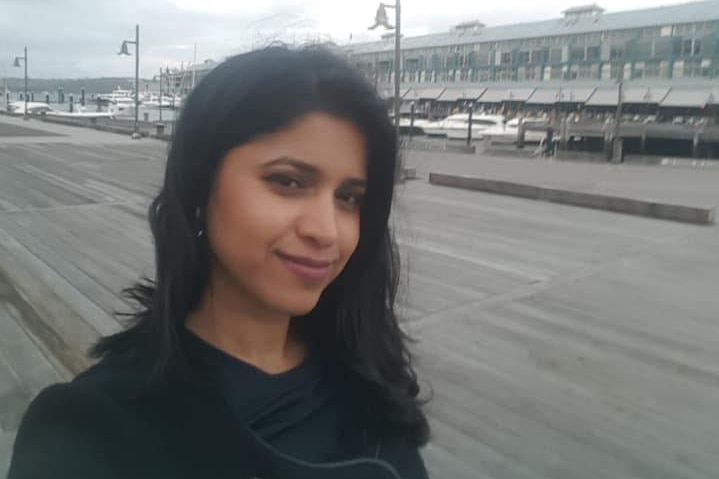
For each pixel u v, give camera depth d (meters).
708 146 29.75
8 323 4.65
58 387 0.78
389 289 1.15
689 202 12.69
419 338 4.86
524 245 8.55
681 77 42.94
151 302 0.94
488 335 5.02
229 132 0.82
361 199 0.95
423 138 37.53
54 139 25.97
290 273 0.83
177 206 0.86
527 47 51.88
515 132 33.47
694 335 5.13
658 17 44.91
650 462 3.22
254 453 0.80
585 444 3.38
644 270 7.32
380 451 1.02
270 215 0.82
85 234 8.13
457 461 3.17
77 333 4.50
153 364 0.83
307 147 0.83
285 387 0.92
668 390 4.08
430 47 59.22
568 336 5.05
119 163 17.23
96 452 0.73
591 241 8.95
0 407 3.40
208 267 0.90
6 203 10.44
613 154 23.39
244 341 0.93
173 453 0.77
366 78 0.91
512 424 3.57
